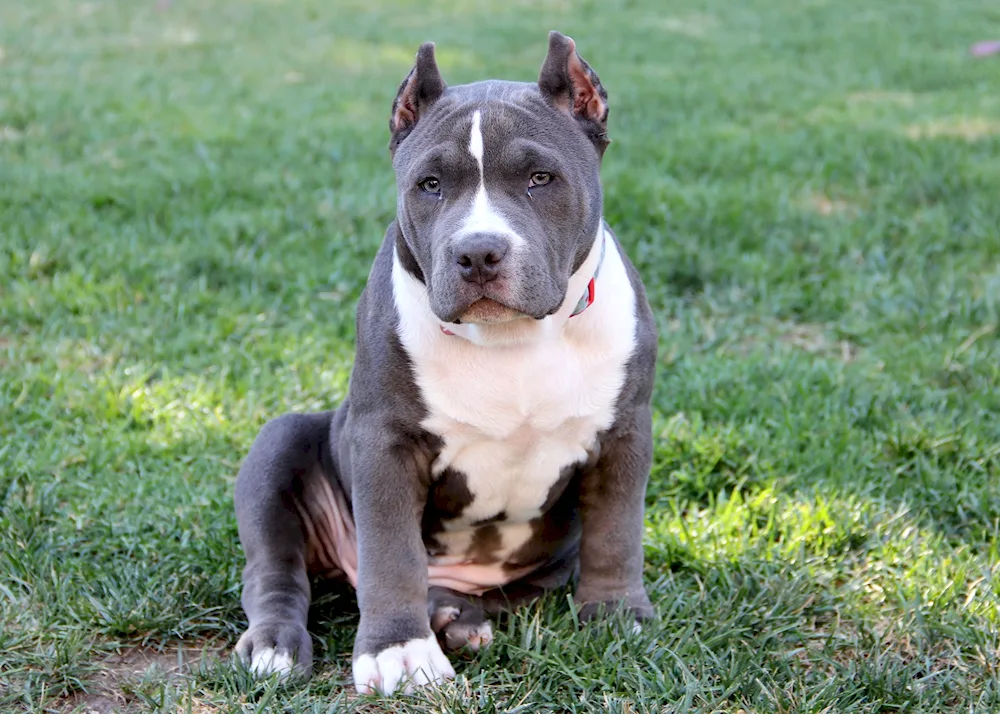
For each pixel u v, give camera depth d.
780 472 5.64
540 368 4.16
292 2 21.36
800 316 7.55
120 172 10.12
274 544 4.59
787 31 18.14
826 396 6.38
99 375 6.63
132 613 4.45
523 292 3.88
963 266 8.02
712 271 7.96
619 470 4.41
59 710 3.98
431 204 4.09
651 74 14.75
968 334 7.06
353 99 13.42
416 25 18.91
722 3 20.95
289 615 4.34
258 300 7.53
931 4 20.39
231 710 3.82
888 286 7.75
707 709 3.84
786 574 4.76
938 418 6.04
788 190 9.69
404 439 4.25
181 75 14.73
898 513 5.20
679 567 4.99
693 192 9.44
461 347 4.14
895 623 4.44
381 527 4.19
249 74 14.83
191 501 5.40
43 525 5.20
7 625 4.37
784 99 13.25
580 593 4.49
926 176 9.65
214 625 4.53
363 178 10.05
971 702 3.92
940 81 14.20
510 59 15.62
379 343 4.24
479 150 4.00
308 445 4.82
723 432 5.95
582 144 4.24
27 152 10.66
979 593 4.61
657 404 6.33
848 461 5.66
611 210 8.98
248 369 6.77
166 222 8.90
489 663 4.16
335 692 4.07
